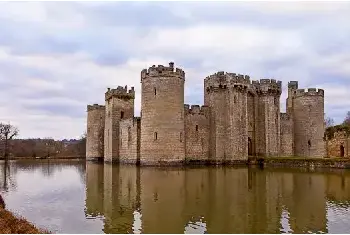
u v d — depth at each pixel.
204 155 64.50
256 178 40.53
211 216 22.27
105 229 19.78
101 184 37.28
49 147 137.75
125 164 67.19
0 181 42.91
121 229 19.72
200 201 26.70
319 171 48.56
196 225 20.30
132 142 65.56
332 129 66.50
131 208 24.78
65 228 20.08
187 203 26.06
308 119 73.38
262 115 69.19
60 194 31.75
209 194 29.56
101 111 84.19
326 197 28.20
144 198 28.22
